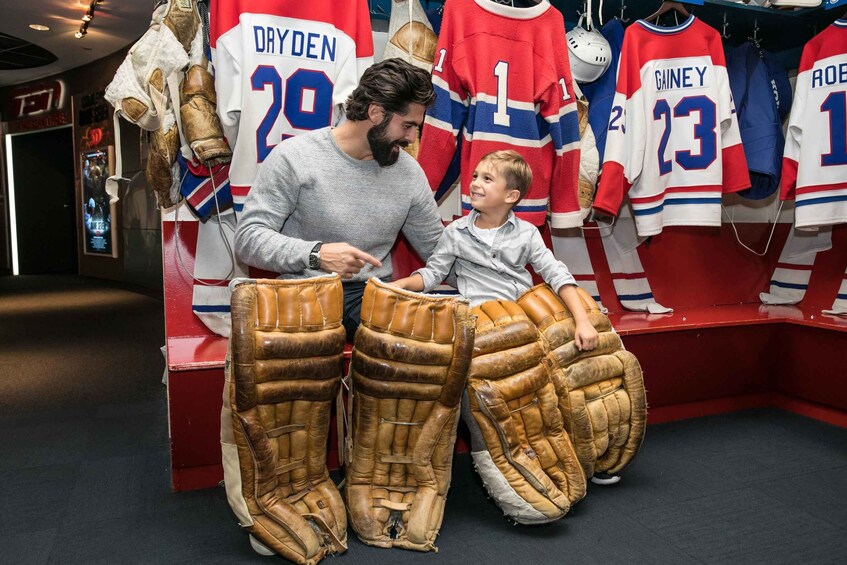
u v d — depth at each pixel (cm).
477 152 218
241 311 143
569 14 275
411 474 166
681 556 159
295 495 157
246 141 198
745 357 271
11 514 178
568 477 174
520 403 171
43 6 578
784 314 285
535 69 226
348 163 175
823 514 182
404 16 225
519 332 171
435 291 249
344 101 202
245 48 193
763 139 268
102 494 191
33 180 914
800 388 270
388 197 182
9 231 922
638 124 245
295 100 203
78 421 257
